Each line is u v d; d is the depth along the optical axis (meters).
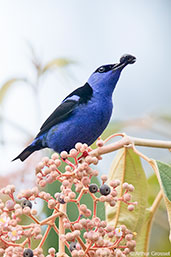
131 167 3.08
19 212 3.00
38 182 3.02
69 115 3.16
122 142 3.04
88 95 3.17
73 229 3.00
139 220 3.07
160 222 3.17
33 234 3.00
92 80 3.18
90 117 3.16
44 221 3.01
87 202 3.08
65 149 3.18
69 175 3.02
